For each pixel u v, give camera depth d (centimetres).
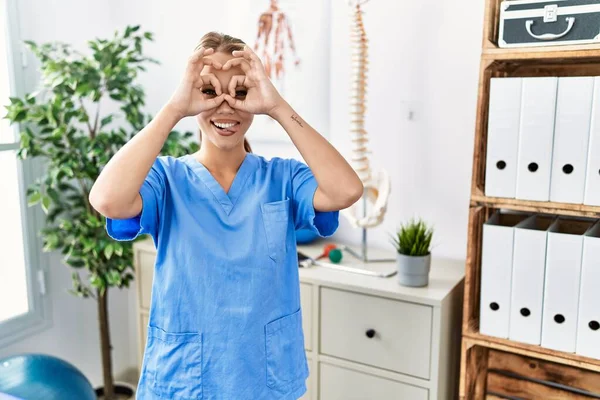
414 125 204
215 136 114
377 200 187
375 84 208
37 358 183
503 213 175
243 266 113
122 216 105
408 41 200
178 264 113
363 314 174
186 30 243
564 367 164
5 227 222
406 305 166
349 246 219
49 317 229
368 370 175
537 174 145
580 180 141
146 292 219
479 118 151
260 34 226
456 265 195
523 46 143
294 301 122
